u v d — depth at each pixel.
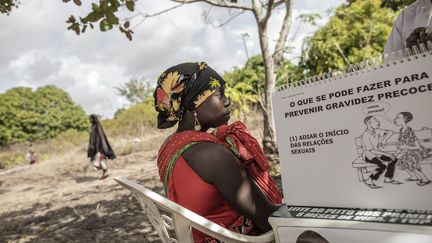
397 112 0.90
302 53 7.95
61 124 43.78
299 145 1.10
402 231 0.88
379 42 9.50
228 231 1.16
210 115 1.41
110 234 4.27
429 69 0.84
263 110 5.93
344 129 1.00
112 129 20.45
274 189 1.42
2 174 15.04
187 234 1.21
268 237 1.22
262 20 5.68
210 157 1.27
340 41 9.44
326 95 1.03
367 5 9.59
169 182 1.36
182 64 1.44
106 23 2.49
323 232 1.02
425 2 1.64
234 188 1.25
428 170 0.88
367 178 0.98
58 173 11.38
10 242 4.58
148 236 4.03
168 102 1.43
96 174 10.08
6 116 39.50
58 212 5.87
